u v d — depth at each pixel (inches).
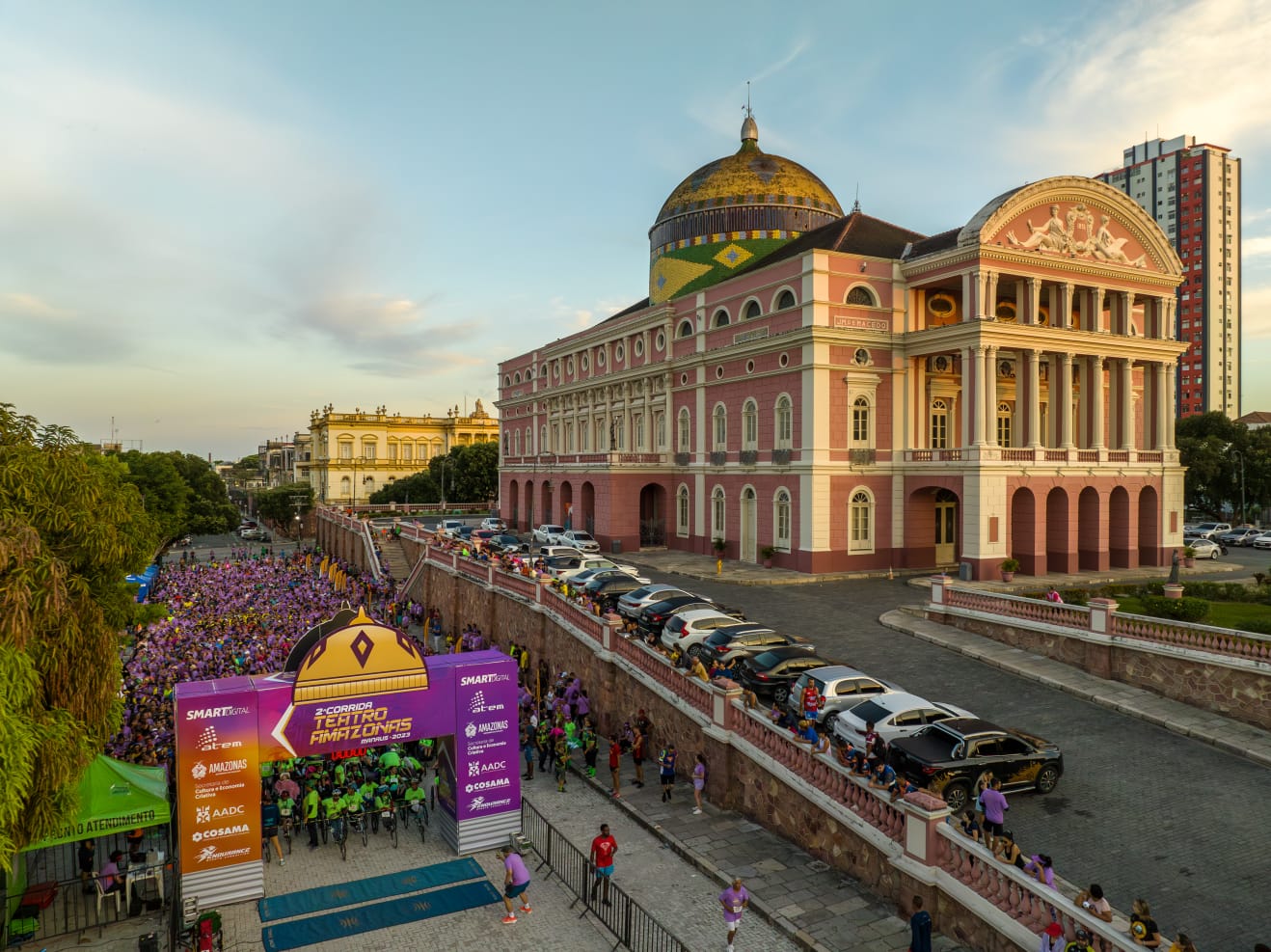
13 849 459.5
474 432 5305.1
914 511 1760.6
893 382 1754.4
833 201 2330.2
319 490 5103.3
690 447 2143.2
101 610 721.0
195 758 710.5
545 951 626.5
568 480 2486.5
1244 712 895.7
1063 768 804.6
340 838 827.4
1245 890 599.2
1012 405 1863.9
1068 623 1089.4
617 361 2480.3
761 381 1857.8
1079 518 1733.5
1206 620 1130.7
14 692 486.3
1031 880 526.3
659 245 2394.2
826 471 1694.1
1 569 511.2
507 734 820.0
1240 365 4867.1
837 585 1625.2
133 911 684.7
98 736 660.1
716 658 1018.7
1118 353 1752.0
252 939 649.6
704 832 771.4
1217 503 2876.5
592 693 1108.5
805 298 1691.7
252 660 1318.9
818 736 778.8
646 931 613.6
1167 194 4960.6
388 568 2346.2
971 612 1226.0
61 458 647.8
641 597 1316.4
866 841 654.5
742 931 610.9
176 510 2704.2
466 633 1489.9
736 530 1961.1
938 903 585.9
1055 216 1669.5
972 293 1600.6
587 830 807.1
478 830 810.2
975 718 788.6
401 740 788.0
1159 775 788.0
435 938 647.8
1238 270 4857.3
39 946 638.5
